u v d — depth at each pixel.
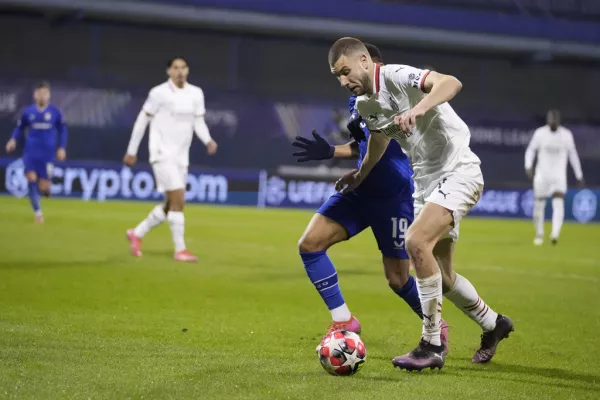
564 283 37.94
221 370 17.27
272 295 30.47
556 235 59.28
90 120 90.56
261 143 97.06
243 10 102.06
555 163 59.69
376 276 37.28
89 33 99.44
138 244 40.06
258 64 107.69
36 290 28.92
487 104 116.31
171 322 23.97
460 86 16.69
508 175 104.62
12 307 25.25
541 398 16.11
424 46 109.12
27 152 55.25
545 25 113.69
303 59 109.44
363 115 18.62
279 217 72.94
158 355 18.77
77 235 48.50
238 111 96.56
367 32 106.44
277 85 108.62
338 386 16.23
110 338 20.86
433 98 16.45
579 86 120.50
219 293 30.38
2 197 77.81
